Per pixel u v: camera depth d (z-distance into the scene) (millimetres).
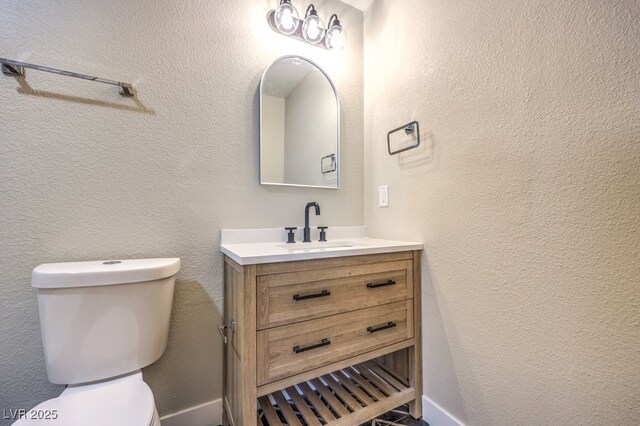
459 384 1092
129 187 1118
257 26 1396
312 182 1529
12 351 954
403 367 1324
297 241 1453
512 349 917
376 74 1590
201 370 1228
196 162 1242
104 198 1077
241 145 1342
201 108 1256
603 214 706
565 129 775
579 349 757
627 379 674
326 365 1027
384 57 1527
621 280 679
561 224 789
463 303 1080
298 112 1490
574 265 763
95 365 899
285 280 963
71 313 869
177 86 1209
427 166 1253
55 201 1008
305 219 1438
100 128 1073
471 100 1046
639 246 650
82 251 1044
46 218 997
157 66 1172
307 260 1001
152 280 966
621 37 670
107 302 906
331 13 1611
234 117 1327
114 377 925
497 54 953
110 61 1094
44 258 993
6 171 949
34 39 991
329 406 1207
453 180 1123
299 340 983
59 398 791
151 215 1155
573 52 757
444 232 1164
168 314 1042
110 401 782
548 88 813
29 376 974
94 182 1062
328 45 1555
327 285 1037
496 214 961
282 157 1443
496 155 959
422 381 1248
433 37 1218
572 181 763
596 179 717
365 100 1680
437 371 1183
